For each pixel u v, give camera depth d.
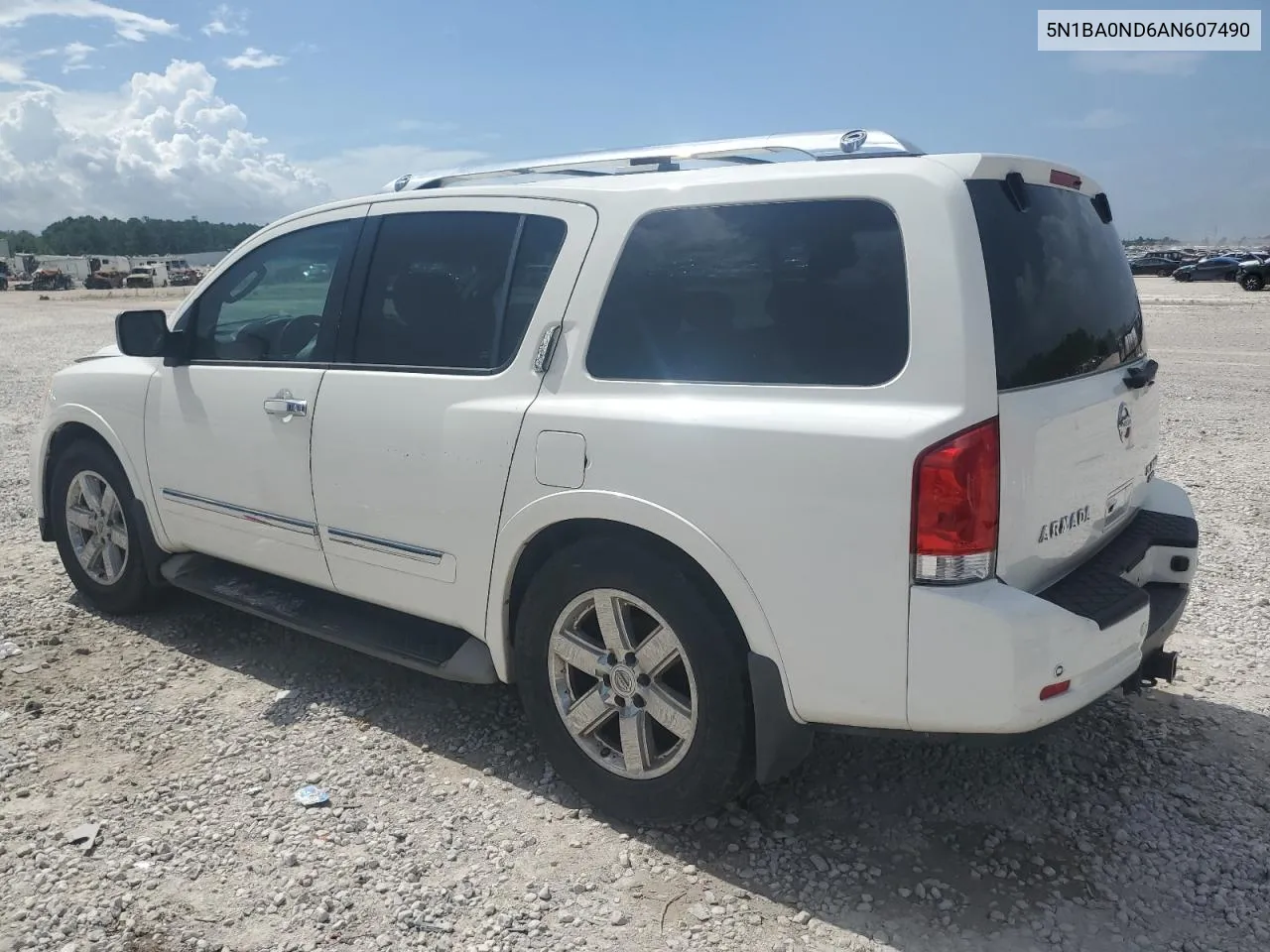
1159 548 3.25
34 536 6.28
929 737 2.61
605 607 3.03
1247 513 6.61
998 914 2.70
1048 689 2.48
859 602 2.55
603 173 3.61
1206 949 2.57
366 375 3.59
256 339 4.07
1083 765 3.46
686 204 2.96
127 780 3.38
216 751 3.58
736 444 2.69
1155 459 3.63
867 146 2.95
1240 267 38.59
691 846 3.01
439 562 3.41
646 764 3.03
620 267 3.05
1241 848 2.99
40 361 17.67
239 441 4.00
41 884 2.83
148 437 4.39
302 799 3.24
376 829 3.10
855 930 2.64
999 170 2.71
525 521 3.12
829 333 2.66
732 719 2.82
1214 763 3.48
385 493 3.51
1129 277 3.47
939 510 2.44
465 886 2.82
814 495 2.58
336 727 3.76
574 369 3.07
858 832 3.08
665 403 2.86
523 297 3.27
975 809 3.20
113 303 46.50
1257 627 4.69
